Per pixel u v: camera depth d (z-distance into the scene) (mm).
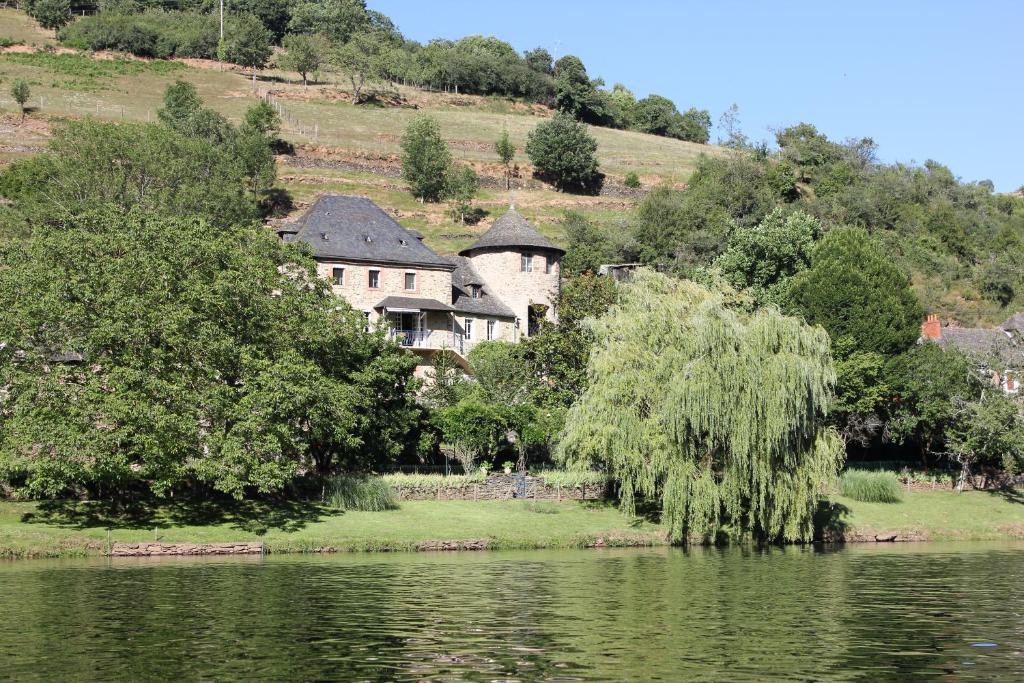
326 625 26281
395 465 57562
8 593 30703
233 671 21469
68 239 47688
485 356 65375
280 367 46906
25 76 142625
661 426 47344
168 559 39562
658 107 189875
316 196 121125
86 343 44781
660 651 23828
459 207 120875
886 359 69250
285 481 49469
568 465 51188
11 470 42625
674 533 46906
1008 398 64500
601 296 66938
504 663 22422
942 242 130375
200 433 45500
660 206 116625
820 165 144125
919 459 74000
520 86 182000
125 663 22047
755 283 87688
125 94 143750
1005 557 44594
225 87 157750
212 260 50812
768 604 30531
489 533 46594
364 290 73938
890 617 28547
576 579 35125
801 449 47594
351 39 182250
